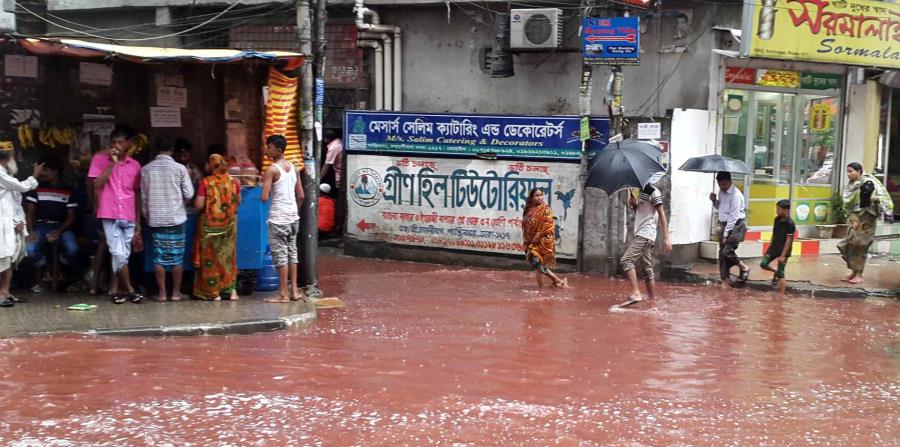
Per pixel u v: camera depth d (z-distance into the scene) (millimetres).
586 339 9477
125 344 8578
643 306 11602
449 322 10234
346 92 17969
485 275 14422
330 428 6320
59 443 5887
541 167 14820
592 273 14516
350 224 16562
